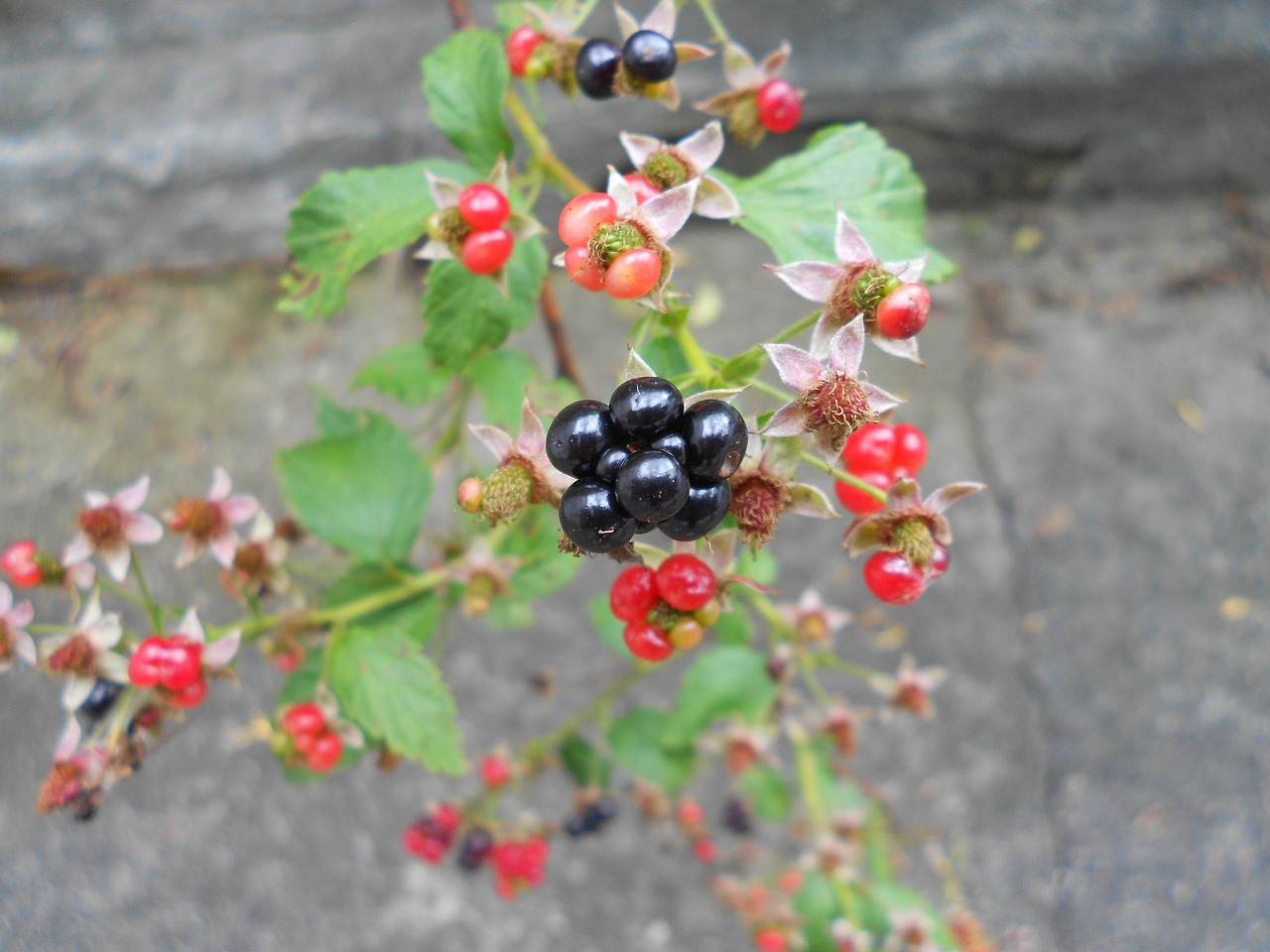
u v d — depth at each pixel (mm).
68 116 332
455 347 147
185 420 321
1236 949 258
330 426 182
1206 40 336
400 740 141
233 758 273
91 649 133
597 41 138
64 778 131
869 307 113
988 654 294
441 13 335
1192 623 297
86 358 334
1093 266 357
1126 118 349
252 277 352
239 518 153
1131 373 336
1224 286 351
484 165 146
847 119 340
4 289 347
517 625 180
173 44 339
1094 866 270
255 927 260
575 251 112
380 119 328
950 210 370
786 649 189
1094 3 337
